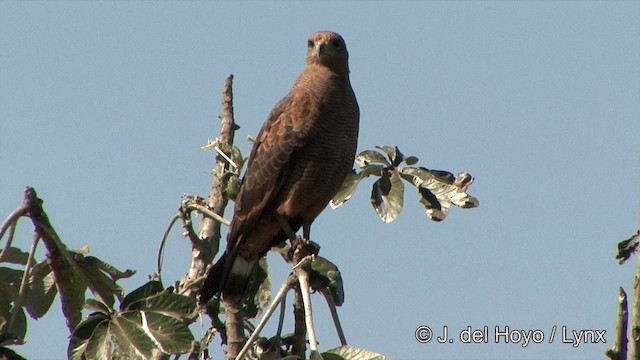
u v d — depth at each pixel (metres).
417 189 10.85
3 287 9.60
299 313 9.82
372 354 8.27
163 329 8.34
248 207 12.71
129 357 8.22
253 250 12.54
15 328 9.66
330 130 12.81
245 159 11.59
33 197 8.70
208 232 11.32
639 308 8.30
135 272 9.44
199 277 10.92
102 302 8.61
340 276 10.46
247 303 11.81
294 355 8.95
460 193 10.70
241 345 10.22
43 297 9.66
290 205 12.82
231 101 11.65
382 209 10.67
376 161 11.18
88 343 8.32
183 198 11.06
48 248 9.15
